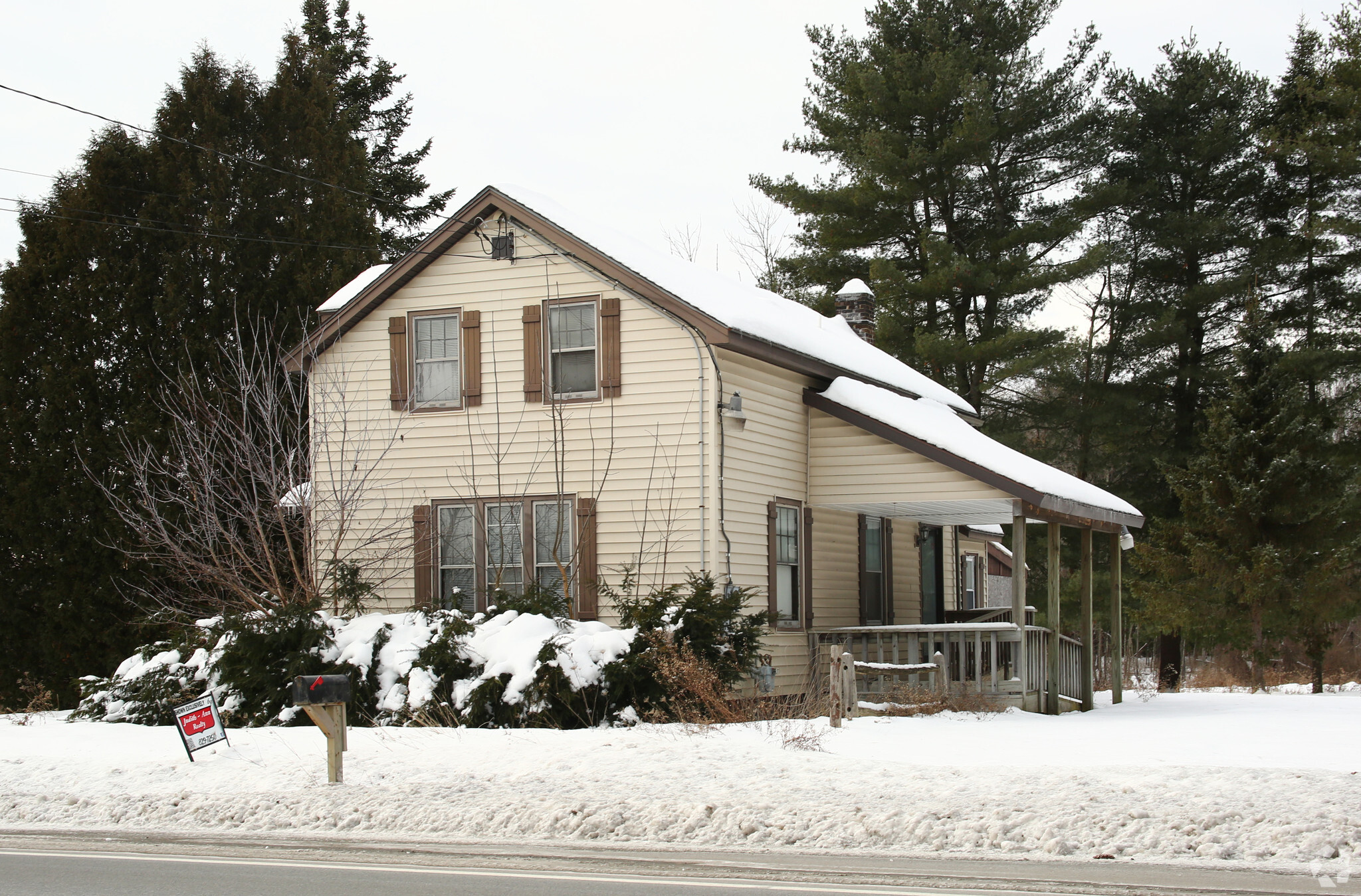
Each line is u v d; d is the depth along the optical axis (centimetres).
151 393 2145
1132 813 907
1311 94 3562
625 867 816
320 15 4366
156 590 2092
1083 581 2128
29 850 912
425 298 1945
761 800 986
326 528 1955
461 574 1889
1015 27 3747
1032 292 3809
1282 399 2953
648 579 1756
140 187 2295
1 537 2131
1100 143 3753
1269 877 765
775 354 1842
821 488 1980
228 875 802
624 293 1809
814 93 3938
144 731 1512
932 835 884
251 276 2298
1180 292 3856
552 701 1497
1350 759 1208
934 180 3597
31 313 2194
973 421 2584
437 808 1000
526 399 1862
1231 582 2909
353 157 2694
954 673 1973
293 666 1548
